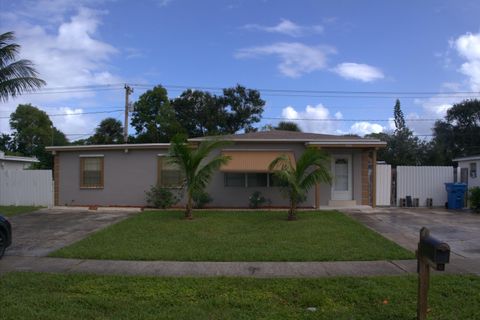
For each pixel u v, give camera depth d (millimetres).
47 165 33250
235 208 18547
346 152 19031
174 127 44344
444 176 20109
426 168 20094
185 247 10320
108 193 19609
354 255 9430
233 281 7445
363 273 8141
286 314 5902
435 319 5711
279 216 15648
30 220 15219
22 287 7105
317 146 18031
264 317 5793
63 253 9688
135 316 5781
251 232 12359
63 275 7863
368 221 14789
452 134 48250
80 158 19812
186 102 48531
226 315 5836
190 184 15211
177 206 19016
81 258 9383
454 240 11406
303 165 14922
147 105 45656
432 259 5172
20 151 54156
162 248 10219
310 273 8164
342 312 5988
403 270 8336
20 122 54062
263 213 16578
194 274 8094
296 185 14523
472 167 20609
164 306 6211
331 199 18969
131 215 16391
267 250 9961
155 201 18562
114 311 6000
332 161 19016
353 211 17547
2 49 17156
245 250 9961
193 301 6449
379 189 19734
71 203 19844
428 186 20047
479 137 47562
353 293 6754
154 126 44438
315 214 16234
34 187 20234
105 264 8867
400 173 19953
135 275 7965
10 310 5938
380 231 12789
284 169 14898
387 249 10031
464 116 48312
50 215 16562
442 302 6340
